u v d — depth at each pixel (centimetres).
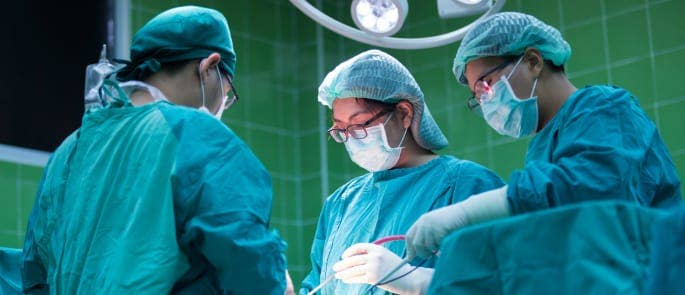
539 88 286
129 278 234
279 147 663
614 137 253
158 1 633
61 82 595
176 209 237
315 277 332
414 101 320
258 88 663
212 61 264
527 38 283
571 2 601
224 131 247
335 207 337
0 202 550
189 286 240
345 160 660
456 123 621
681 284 172
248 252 233
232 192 238
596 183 244
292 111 676
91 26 612
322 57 678
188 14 267
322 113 670
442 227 246
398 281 278
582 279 192
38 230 264
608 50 586
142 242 237
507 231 207
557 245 200
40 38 593
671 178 261
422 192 311
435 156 327
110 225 243
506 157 598
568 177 246
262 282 235
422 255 250
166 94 262
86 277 241
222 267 234
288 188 661
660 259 176
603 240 194
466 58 293
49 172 266
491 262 208
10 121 572
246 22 670
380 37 427
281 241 243
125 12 614
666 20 572
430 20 643
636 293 187
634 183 248
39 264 271
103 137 256
